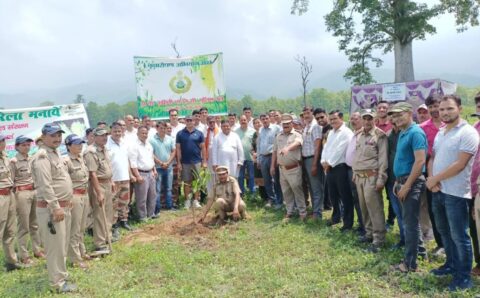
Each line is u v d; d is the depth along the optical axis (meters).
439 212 4.59
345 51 22.61
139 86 10.91
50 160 5.11
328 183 7.06
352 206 6.79
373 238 5.91
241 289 4.88
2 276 5.86
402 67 20.59
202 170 8.13
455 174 4.16
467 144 4.08
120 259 6.11
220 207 7.91
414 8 19.34
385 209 8.03
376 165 5.68
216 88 11.26
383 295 4.39
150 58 10.97
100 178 6.68
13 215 6.20
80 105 10.02
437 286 4.47
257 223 7.78
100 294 4.91
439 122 5.46
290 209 7.94
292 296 4.54
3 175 6.05
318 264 5.39
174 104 11.16
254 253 6.07
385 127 6.70
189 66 11.17
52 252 5.05
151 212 8.78
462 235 4.30
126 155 8.02
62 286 5.09
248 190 10.75
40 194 4.93
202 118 10.55
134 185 8.49
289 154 7.60
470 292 4.20
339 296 4.48
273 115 10.03
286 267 5.38
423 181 4.75
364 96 14.80
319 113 7.59
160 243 6.84
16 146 6.54
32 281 5.59
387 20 19.86
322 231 6.85
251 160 10.09
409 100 13.86
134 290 4.99
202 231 7.39
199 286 4.99
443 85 13.65
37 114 9.39
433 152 4.61
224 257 5.98
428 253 5.45
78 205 5.86
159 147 9.28
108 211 6.83
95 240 6.58
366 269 5.10
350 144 6.44
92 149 6.54
